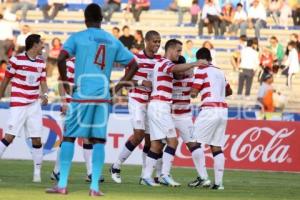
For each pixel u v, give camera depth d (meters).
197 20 60.44
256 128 36.03
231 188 26.64
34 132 26.88
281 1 59.84
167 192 24.16
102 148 21.73
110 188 25.02
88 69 21.31
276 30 58.94
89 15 21.64
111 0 60.34
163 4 62.88
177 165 36.53
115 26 60.03
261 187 27.55
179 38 59.44
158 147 26.73
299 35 55.31
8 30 55.84
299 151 35.69
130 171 33.31
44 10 61.56
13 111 26.69
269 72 51.44
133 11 61.12
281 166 35.81
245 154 36.09
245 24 58.50
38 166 26.98
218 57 57.75
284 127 35.84
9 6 60.69
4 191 22.67
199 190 25.38
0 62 51.31
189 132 26.98
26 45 26.58
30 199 20.39
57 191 22.06
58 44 54.19
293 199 23.36
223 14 58.91
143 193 23.48
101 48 21.36
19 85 26.69
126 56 21.81
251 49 51.97
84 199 20.73
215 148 26.31
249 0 58.62
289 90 53.22
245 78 52.09
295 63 53.75
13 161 36.75
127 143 27.62
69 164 22.08
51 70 53.59
